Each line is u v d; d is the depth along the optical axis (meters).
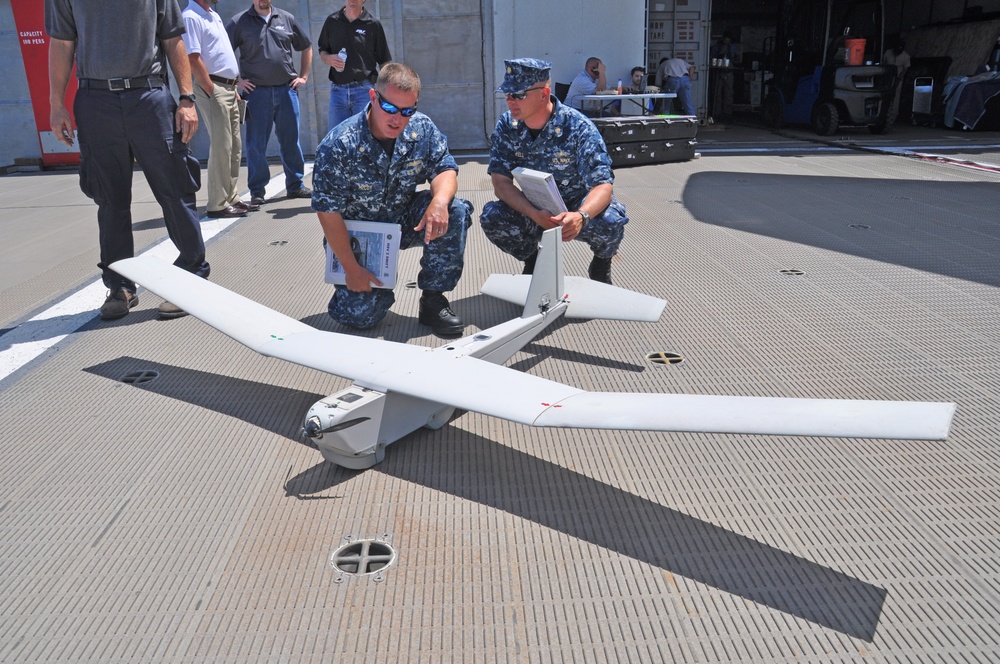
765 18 19.06
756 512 2.20
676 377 3.02
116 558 2.05
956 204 6.30
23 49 9.73
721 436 2.64
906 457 2.46
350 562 2.02
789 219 5.87
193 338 3.62
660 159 9.18
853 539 2.06
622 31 10.20
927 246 4.98
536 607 1.84
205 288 3.34
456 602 1.86
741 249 5.02
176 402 2.96
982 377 2.97
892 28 16.97
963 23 13.76
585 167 3.47
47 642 1.76
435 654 1.70
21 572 2.00
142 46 3.60
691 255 4.89
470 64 10.25
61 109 3.69
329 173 3.25
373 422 2.39
